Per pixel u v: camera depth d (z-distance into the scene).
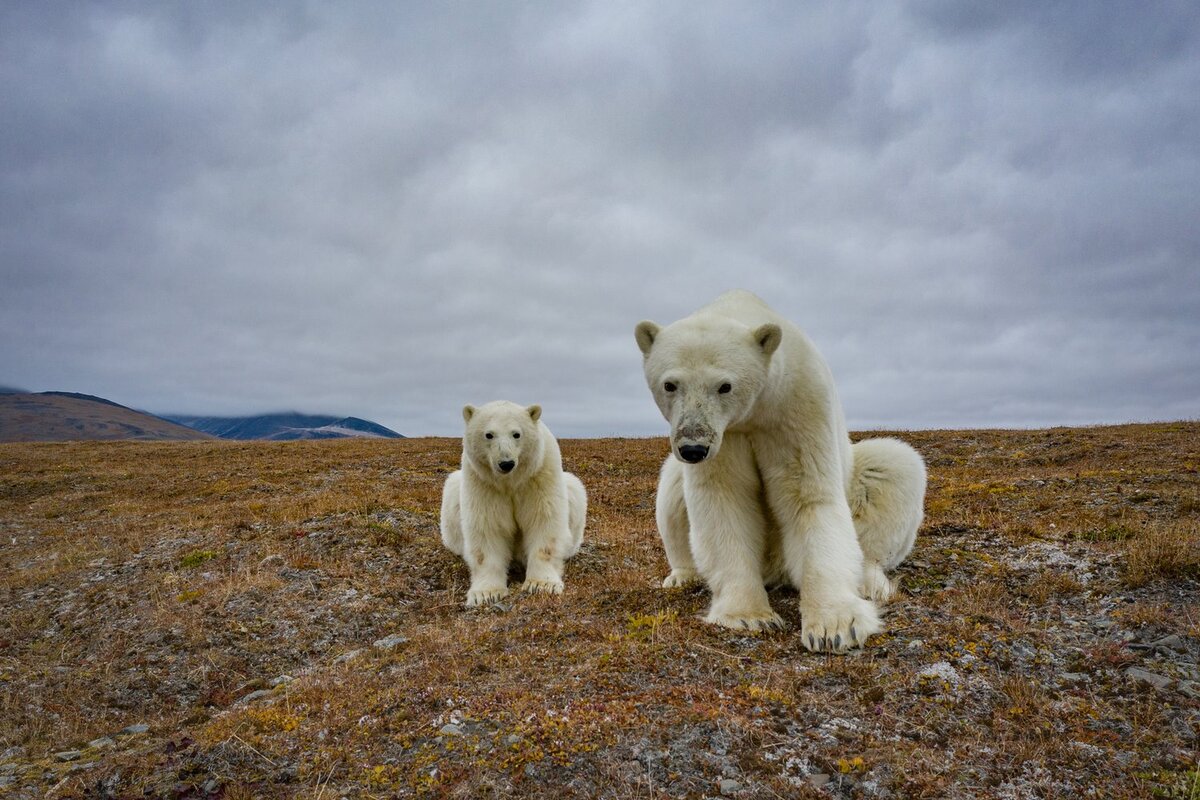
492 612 7.02
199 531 11.26
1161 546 5.69
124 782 4.04
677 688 4.05
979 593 5.39
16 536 15.05
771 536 5.41
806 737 3.56
